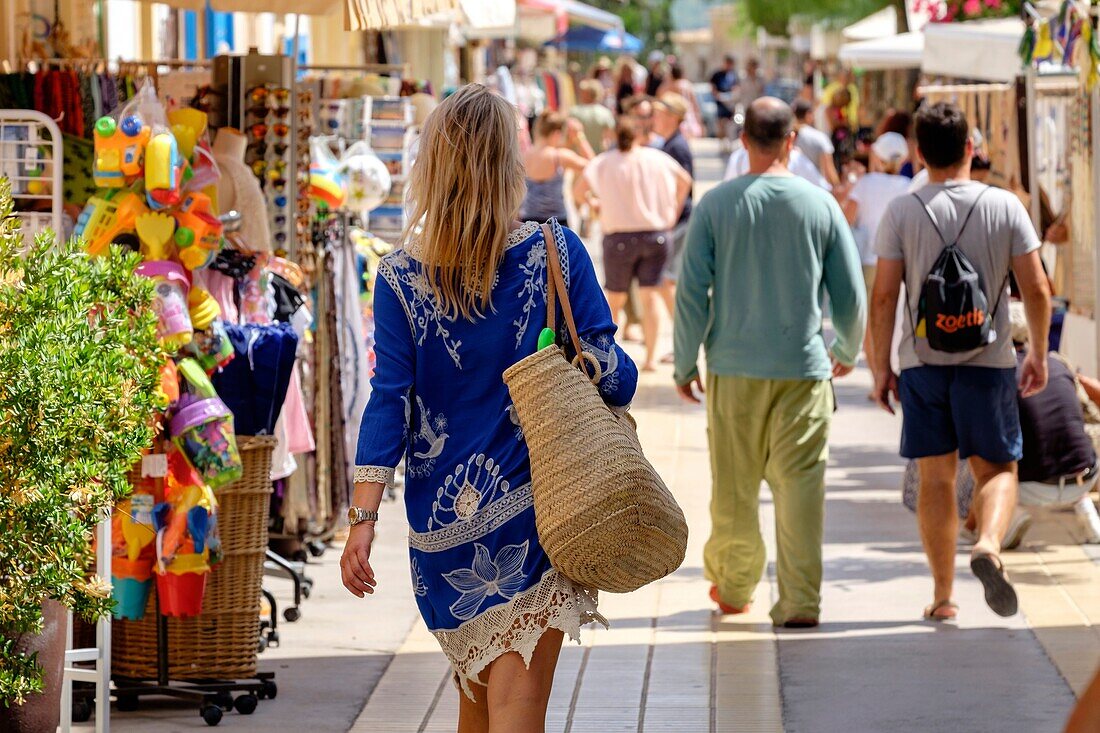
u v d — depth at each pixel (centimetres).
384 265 633
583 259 640
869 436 1936
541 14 3450
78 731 894
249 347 938
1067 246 1759
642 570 607
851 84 4234
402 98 1579
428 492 627
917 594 1194
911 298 1073
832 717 913
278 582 1269
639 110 2828
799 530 1100
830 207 1072
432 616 629
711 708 934
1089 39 1347
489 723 607
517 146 633
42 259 700
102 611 694
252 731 898
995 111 1988
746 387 1089
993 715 909
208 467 880
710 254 1086
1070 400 1288
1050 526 1412
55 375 659
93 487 680
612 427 608
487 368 625
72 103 1156
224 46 2128
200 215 884
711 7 16800
